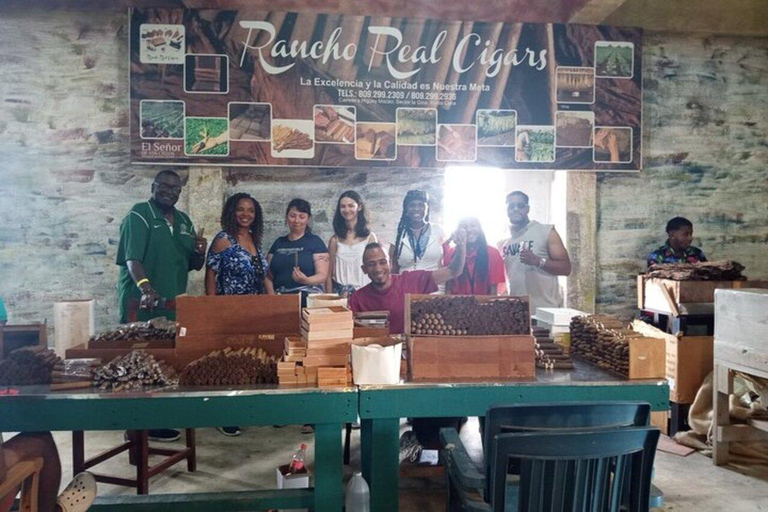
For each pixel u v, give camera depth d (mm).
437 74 4840
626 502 1716
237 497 2512
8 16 4602
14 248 4660
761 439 3668
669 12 4930
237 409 2334
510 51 4879
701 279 4281
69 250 4684
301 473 3162
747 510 3064
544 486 1619
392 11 4777
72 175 4672
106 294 4727
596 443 1593
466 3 4797
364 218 4871
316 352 2467
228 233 4754
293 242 4824
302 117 4754
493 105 4887
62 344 3508
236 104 4695
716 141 5148
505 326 2621
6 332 2701
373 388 2404
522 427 1721
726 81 5133
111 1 4633
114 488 3359
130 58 4609
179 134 4664
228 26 4668
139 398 2293
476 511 1725
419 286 4762
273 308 2717
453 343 2543
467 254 4887
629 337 2650
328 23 4734
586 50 4926
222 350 2631
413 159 4852
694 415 4066
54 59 4641
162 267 4633
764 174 5195
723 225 5172
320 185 4848
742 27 5031
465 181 5156
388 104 4816
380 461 2449
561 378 2555
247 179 4789
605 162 4992
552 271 4957
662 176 5109
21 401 2271
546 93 4922
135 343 2734
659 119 5098
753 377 3816
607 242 5070
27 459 2098
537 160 4934
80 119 4664
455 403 2436
